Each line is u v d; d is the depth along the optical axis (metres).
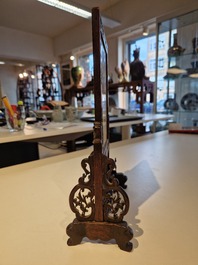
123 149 1.02
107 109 0.56
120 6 2.86
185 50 2.19
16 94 6.52
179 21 2.21
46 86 4.37
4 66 6.22
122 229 0.35
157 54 2.43
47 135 1.04
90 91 2.99
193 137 1.31
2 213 0.45
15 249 0.35
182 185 0.59
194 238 0.36
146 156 0.89
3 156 1.03
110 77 2.86
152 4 2.47
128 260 0.32
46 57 4.30
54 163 0.84
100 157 0.37
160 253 0.33
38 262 0.32
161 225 0.40
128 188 0.57
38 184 0.62
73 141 1.60
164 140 1.23
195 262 0.31
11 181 0.64
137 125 2.03
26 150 1.11
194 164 0.77
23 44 3.93
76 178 0.66
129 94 3.17
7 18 3.28
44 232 0.39
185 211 0.45
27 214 0.45
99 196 0.36
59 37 4.16
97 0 2.77
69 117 1.54
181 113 2.29
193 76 2.15
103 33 0.43
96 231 0.36
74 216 0.44
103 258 0.33
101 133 0.38
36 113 1.70
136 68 2.38
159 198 0.51
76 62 4.14
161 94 2.46
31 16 3.21
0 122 1.36
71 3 2.19
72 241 0.36
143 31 2.63
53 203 0.50
